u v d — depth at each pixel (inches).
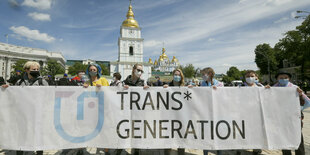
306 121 273.1
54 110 127.2
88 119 129.8
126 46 1897.1
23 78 134.6
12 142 121.6
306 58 1021.8
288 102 131.6
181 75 143.8
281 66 1955.0
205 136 129.5
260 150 151.0
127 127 130.4
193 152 152.3
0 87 124.7
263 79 2183.8
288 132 128.9
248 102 132.3
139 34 1942.7
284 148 127.4
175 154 147.4
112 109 131.2
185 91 134.2
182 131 130.7
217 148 127.9
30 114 123.6
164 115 132.6
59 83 237.8
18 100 124.5
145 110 132.4
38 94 126.2
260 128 129.9
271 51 1715.1
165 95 134.2
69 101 129.6
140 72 143.5
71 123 128.2
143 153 148.9
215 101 132.2
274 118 130.4
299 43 1064.8
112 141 128.3
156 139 130.2
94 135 129.0
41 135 123.6
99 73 154.9
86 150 153.7
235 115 131.0
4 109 123.6
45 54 3038.9
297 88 131.9
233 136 129.4
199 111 131.6
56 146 124.6
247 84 151.7
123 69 1870.1
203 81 151.4
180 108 132.9
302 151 127.0
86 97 131.6
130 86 135.1
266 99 132.3
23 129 122.5
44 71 1939.0
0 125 122.2
